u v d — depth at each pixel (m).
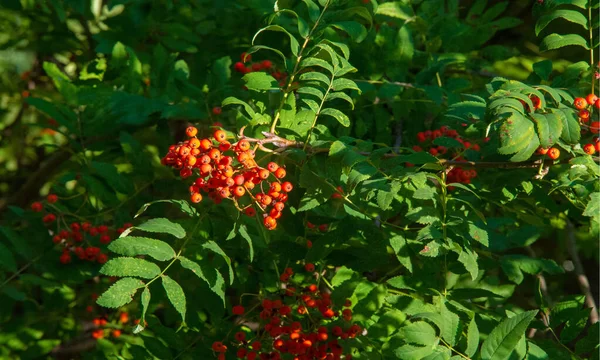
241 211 1.63
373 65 1.86
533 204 1.80
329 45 1.69
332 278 1.74
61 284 1.85
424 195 1.59
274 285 1.79
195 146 1.59
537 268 1.74
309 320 1.73
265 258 1.80
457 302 1.68
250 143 1.65
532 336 1.88
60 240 1.84
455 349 1.59
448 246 1.60
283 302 1.75
